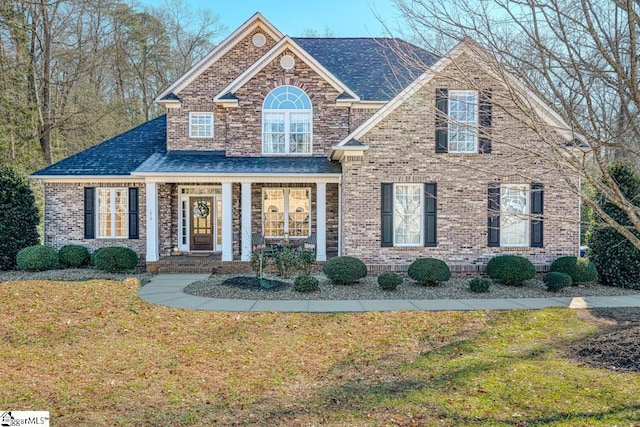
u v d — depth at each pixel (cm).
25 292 1156
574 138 579
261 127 1812
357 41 2200
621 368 643
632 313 1015
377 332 886
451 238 1512
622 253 1341
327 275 1367
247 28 1944
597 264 1419
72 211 1855
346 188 1512
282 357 746
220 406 545
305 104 1816
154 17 3528
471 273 1502
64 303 1085
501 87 622
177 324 945
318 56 2078
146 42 3472
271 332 890
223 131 1916
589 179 569
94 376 652
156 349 788
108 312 1030
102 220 1880
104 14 3023
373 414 515
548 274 1306
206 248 1977
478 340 827
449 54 651
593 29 514
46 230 1852
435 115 864
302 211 1900
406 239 1534
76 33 2903
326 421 498
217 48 1922
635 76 510
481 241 1513
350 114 1822
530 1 545
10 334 853
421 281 1350
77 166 1881
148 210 1634
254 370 684
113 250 1603
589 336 824
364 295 1223
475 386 593
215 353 768
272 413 523
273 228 1891
